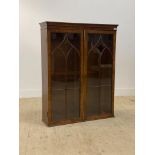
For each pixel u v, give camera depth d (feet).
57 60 10.57
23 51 15.58
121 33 16.53
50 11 15.62
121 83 16.96
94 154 8.14
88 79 11.44
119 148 8.61
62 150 8.43
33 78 15.96
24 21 15.37
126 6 16.35
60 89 10.83
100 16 16.21
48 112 10.65
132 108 13.82
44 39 10.53
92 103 11.71
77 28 10.71
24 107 13.73
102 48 11.61
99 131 10.27
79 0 15.84
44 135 9.76
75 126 10.87
